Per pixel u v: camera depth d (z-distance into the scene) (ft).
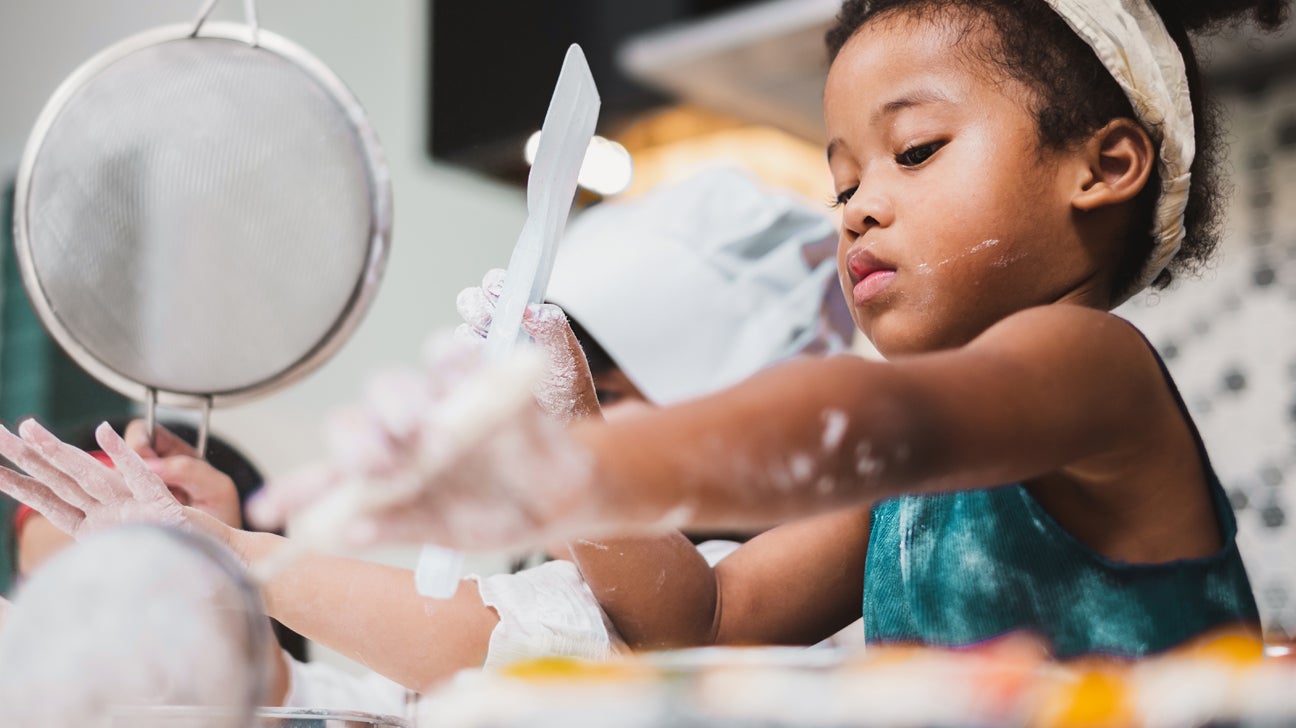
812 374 1.72
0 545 5.54
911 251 2.54
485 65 8.14
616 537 2.84
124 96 3.72
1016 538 2.51
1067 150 2.56
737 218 4.85
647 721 1.29
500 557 6.93
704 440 1.61
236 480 4.32
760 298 4.80
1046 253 2.55
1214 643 1.54
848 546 3.08
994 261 2.52
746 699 1.32
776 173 8.33
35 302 3.66
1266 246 7.46
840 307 5.07
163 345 3.70
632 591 2.86
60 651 1.42
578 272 4.79
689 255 4.77
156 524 1.56
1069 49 2.58
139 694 1.41
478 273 8.98
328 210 3.80
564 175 2.27
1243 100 7.63
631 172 6.75
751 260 4.87
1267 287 7.44
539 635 2.76
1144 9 2.62
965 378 1.86
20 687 1.41
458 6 8.25
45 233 3.65
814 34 6.51
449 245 8.82
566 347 2.41
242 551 2.63
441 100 8.29
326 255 3.80
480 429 1.43
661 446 1.58
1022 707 1.31
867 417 1.69
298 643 4.76
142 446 3.69
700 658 1.50
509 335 2.15
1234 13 3.05
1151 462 2.28
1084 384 2.02
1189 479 2.39
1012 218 2.52
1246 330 7.48
